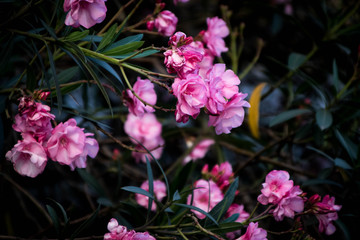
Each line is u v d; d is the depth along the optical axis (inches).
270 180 37.6
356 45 51.0
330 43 52.0
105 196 44.7
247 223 38.3
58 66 49.6
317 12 53.1
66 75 41.3
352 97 48.9
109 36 35.8
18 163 34.7
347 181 44.9
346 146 44.1
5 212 50.3
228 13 52.4
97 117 50.9
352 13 52.5
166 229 39.5
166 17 41.5
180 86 33.5
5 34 37.7
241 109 34.8
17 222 51.8
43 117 34.5
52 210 36.7
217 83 34.2
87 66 34.9
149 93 38.7
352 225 43.6
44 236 46.0
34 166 34.8
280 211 37.3
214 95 33.7
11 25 36.8
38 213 52.8
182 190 42.1
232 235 40.9
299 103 52.3
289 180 37.5
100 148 52.3
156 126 52.5
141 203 44.9
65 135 34.9
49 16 40.0
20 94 38.0
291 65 53.1
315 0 52.8
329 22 53.0
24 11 36.6
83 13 34.4
